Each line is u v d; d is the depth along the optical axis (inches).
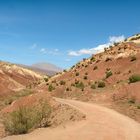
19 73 6343.5
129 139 617.0
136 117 961.5
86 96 1739.7
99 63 2928.2
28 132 751.1
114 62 2763.3
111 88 1777.8
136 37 3531.0
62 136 633.6
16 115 771.4
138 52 2760.8
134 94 1370.6
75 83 2466.8
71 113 973.2
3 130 866.1
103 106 1264.8
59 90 2267.5
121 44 3312.0
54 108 1117.7
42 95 1304.1
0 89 2427.4
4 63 6402.6
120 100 1380.4
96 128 717.9
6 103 1758.1
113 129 712.4
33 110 824.3
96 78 2578.7
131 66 2431.1
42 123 829.8
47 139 609.6
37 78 6717.5
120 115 978.1
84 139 605.3
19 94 2133.4
